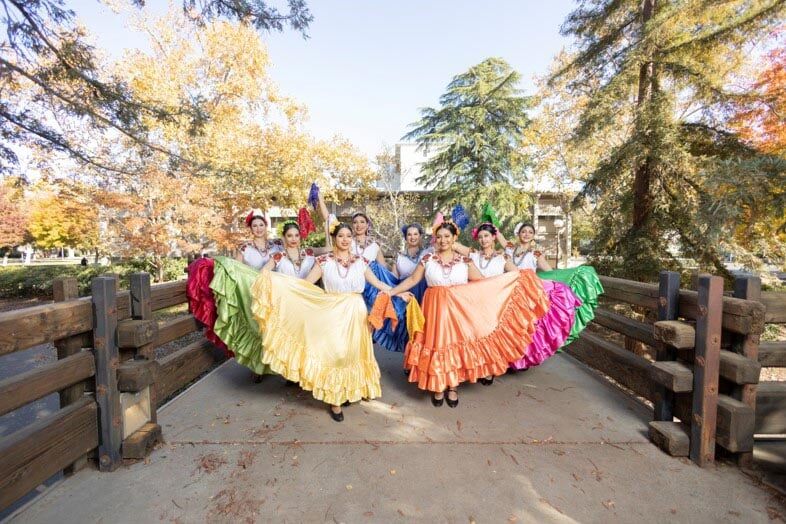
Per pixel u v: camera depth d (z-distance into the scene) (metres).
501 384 3.83
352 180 18.12
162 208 10.55
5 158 5.26
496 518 1.99
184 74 14.30
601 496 2.15
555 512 2.03
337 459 2.50
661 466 2.44
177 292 3.51
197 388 3.74
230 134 13.44
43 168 7.91
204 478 2.32
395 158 22.16
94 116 5.25
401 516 2.00
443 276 3.34
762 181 5.80
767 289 7.65
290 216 17.69
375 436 2.80
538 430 2.89
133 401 2.59
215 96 15.39
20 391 1.89
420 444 2.69
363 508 2.06
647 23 7.05
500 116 18.45
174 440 2.75
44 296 15.73
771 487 2.23
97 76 5.54
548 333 3.61
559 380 3.94
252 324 3.46
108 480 2.30
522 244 4.56
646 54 7.17
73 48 5.18
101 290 2.36
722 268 7.43
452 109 18.69
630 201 8.41
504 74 18.69
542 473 2.36
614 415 3.14
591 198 8.51
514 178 18.16
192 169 7.66
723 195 6.17
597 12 8.20
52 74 4.99
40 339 2.02
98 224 11.83
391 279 4.15
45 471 2.04
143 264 14.93
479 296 3.29
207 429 2.91
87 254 33.19
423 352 3.23
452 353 3.19
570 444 2.69
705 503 2.10
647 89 7.62
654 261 7.45
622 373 3.60
